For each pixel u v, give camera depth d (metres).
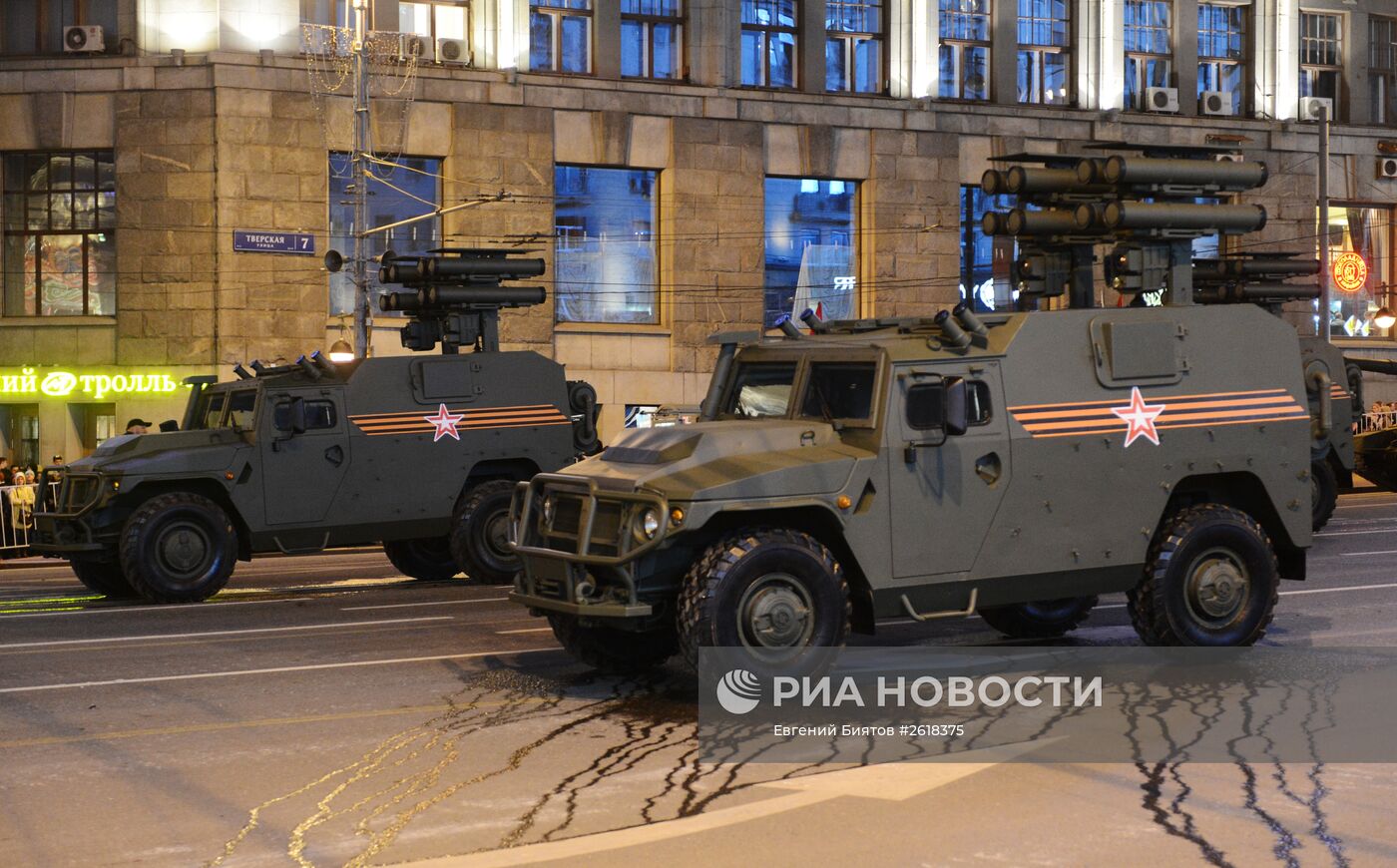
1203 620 11.82
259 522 18.61
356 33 35.22
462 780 8.38
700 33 40.44
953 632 13.64
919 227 42.31
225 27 36.22
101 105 36.53
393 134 37.25
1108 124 44.31
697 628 10.01
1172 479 11.72
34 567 25.34
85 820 7.68
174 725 10.03
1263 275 25.41
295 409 18.73
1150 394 11.68
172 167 36.22
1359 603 15.12
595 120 39.22
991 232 12.99
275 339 36.47
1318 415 12.57
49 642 14.26
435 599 17.73
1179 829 6.96
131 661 12.88
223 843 7.23
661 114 39.84
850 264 42.19
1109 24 44.50
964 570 11.01
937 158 42.50
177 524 17.89
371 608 16.77
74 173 37.19
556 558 10.72
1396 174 47.28
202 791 8.23
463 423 19.70
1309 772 8.02
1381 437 29.52
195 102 36.16
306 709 10.54
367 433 19.19
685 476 10.37
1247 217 12.81
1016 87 43.81
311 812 7.76
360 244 31.95
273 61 36.38
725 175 40.44
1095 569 11.47
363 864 6.84
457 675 11.85
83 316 37.12
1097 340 11.54
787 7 41.72
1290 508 12.22
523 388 20.11
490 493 19.48
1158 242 12.77
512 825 7.45
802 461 10.54
